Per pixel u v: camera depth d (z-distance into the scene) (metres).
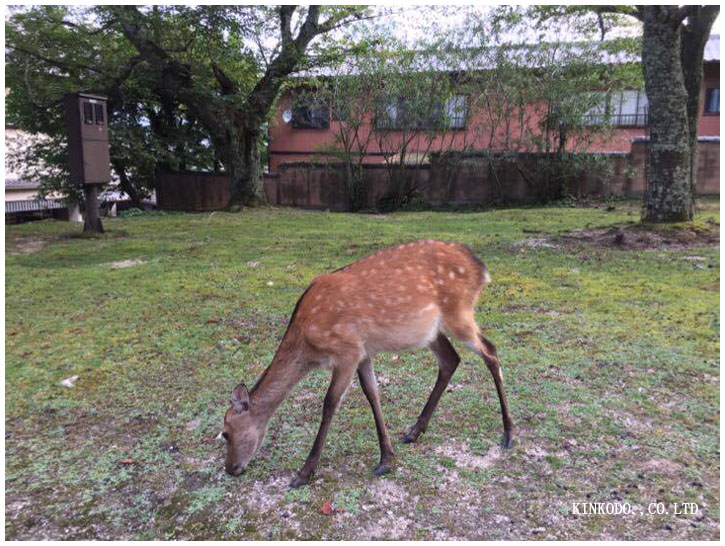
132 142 15.89
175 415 3.95
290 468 3.28
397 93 15.55
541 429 3.56
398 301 3.13
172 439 3.64
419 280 3.22
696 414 3.66
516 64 15.06
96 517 2.90
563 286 6.68
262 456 3.41
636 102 17.75
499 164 16.05
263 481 3.17
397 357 4.88
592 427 3.57
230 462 3.12
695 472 3.07
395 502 2.93
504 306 5.99
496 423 3.67
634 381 4.16
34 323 5.93
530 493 2.95
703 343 4.77
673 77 9.12
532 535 2.64
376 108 15.89
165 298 6.72
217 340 5.33
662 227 9.36
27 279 7.80
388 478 3.13
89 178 11.29
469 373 4.46
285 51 15.44
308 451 3.44
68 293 7.06
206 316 6.02
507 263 7.86
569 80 14.75
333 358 3.08
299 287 7.06
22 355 5.05
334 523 2.78
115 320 5.97
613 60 15.66
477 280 3.41
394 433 3.61
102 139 11.46
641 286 6.53
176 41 15.46
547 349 4.82
